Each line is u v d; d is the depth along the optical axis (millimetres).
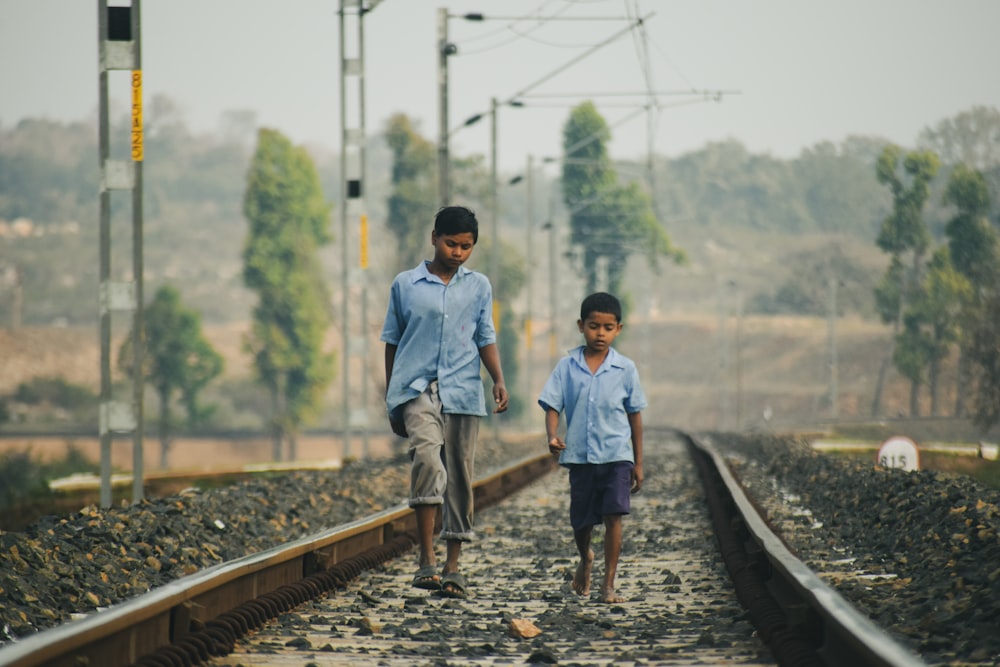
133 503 36938
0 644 19375
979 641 17734
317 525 43188
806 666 16391
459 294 25172
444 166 88000
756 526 27812
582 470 25375
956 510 33500
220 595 20844
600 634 21312
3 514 83250
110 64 45375
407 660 18297
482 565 33594
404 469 70625
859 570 28828
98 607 24047
